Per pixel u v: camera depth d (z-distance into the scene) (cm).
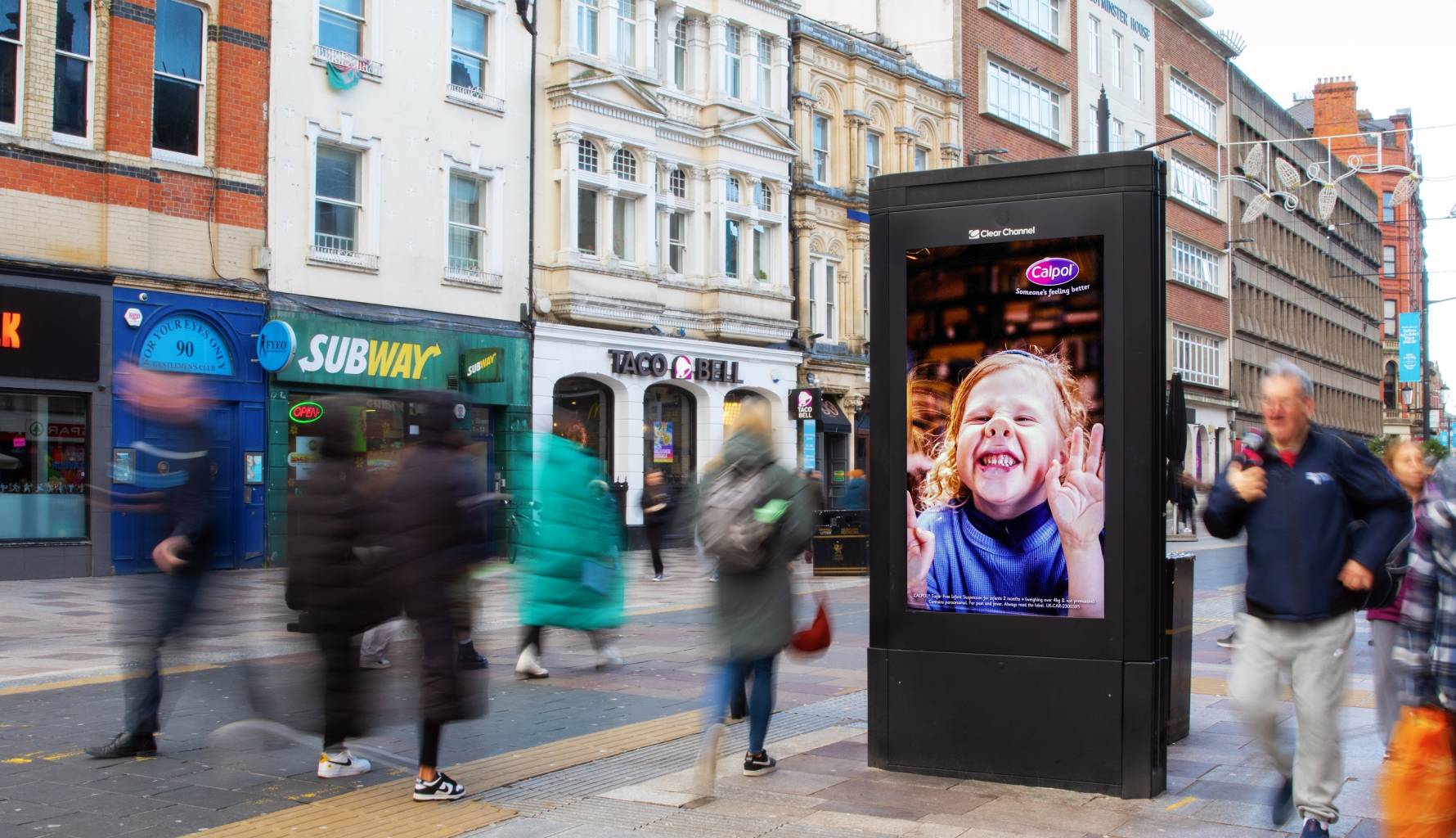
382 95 2250
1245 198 5925
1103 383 600
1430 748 411
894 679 647
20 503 1748
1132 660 594
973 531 627
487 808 590
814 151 3297
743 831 544
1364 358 8019
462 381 2348
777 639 615
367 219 2227
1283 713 811
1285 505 516
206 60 1986
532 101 2531
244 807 589
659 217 2817
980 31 4016
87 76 1844
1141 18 5112
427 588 598
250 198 2036
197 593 702
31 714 800
